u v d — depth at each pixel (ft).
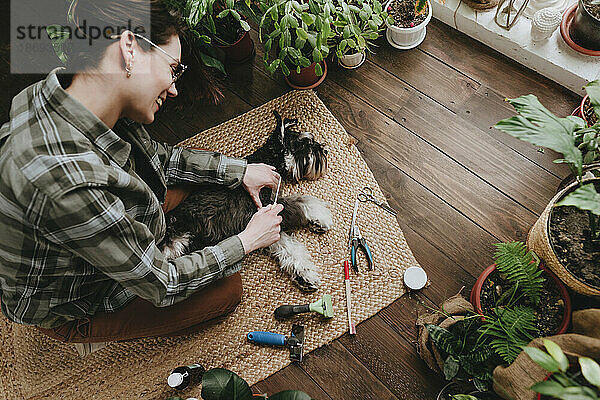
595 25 5.17
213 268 4.24
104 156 3.45
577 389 2.52
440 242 5.40
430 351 4.68
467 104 5.91
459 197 5.54
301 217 5.15
